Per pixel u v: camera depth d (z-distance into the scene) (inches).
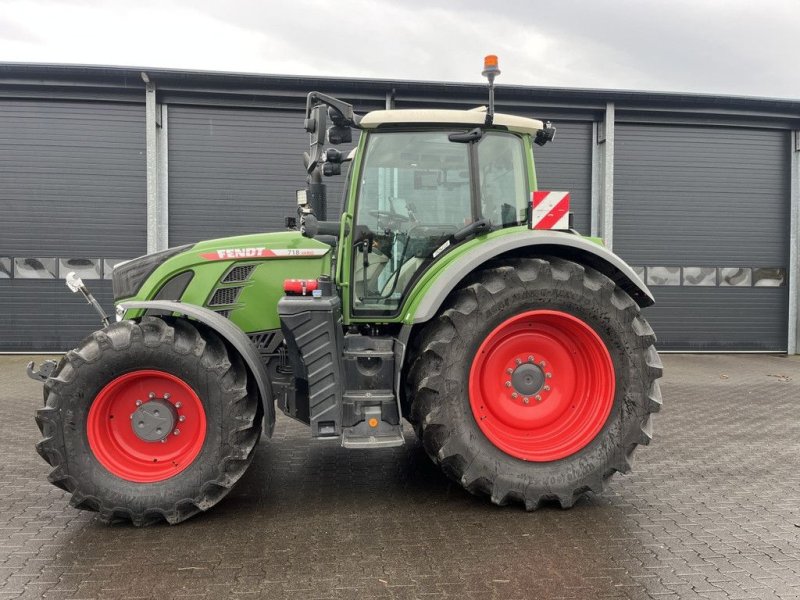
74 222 366.9
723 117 398.9
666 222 404.2
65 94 358.6
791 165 407.8
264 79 361.4
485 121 137.9
